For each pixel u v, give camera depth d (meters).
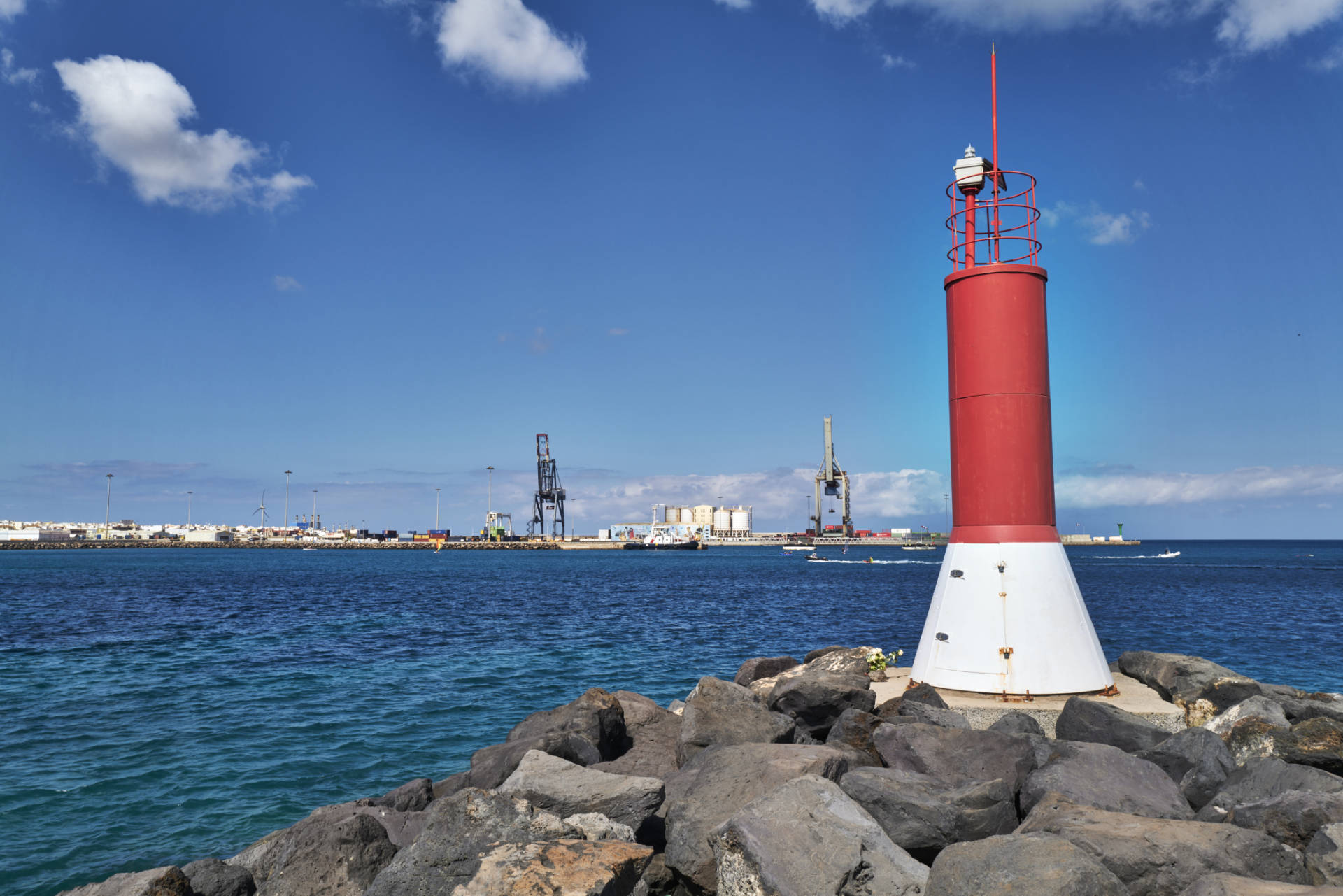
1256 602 57.03
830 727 11.06
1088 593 67.12
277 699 20.98
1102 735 9.61
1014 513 11.34
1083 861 5.54
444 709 19.84
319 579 87.19
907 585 82.31
